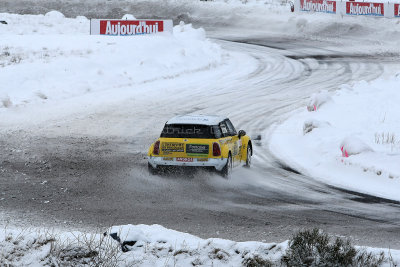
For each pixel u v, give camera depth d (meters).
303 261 26.59
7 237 29.03
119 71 118.50
